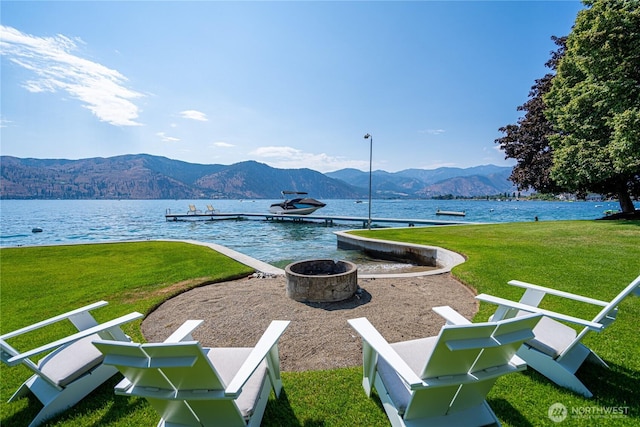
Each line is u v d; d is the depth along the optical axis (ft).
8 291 19.27
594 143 38.88
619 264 20.85
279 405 7.91
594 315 12.75
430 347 7.86
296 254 42.42
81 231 84.07
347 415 7.51
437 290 18.33
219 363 7.47
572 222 47.60
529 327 5.90
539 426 6.95
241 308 15.84
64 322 14.17
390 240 38.83
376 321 13.88
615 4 35.24
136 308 15.87
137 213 171.83
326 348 11.42
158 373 5.29
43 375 7.68
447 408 6.29
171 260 28.22
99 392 8.59
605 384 8.29
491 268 21.33
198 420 6.15
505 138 61.87
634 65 34.55
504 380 8.63
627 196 50.24
